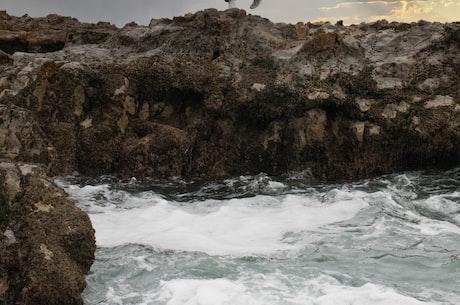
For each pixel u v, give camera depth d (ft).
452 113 47.88
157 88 52.42
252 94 50.49
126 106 51.26
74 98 50.26
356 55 52.39
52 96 49.98
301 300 24.27
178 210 39.40
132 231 34.42
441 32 52.29
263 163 49.96
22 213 26.81
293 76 50.60
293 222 36.14
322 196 42.19
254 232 34.35
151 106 52.70
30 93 49.52
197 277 26.94
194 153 50.85
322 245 31.71
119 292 25.81
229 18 57.11
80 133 49.65
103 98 50.83
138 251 30.40
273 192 44.21
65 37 65.87
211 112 51.16
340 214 37.50
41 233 25.99
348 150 48.73
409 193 42.83
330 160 48.80
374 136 48.11
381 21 58.75
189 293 25.16
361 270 27.99
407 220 36.17
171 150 49.26
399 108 48.49
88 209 39.60
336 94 49.19
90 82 50.90
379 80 50.01
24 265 24.64
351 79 50.11
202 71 52.65
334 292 25.09
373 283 26.25
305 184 46.68
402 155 48.26
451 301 24.44
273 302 24.04
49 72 50.21
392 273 27.68
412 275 27.40
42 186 28.25
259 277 26.78
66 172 48.44
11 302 23.79
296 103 49.39
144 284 26.53
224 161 50.42
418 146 47.88
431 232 33.81
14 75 53.21
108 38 62.64
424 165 48.39
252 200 41.75
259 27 56.70
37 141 40.93
